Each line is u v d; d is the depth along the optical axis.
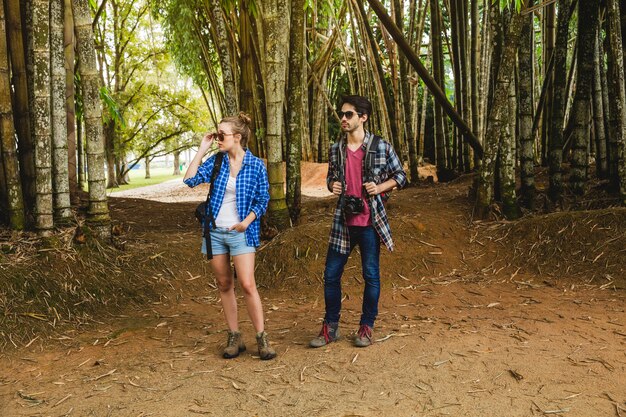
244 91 10.60
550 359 3.20
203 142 3.59
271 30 5.67
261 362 3.40
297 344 3.72
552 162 6.51
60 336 4.03
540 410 2.63
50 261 4.61
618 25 5.56
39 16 4.52
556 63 6.42
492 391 2.84
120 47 21.22
